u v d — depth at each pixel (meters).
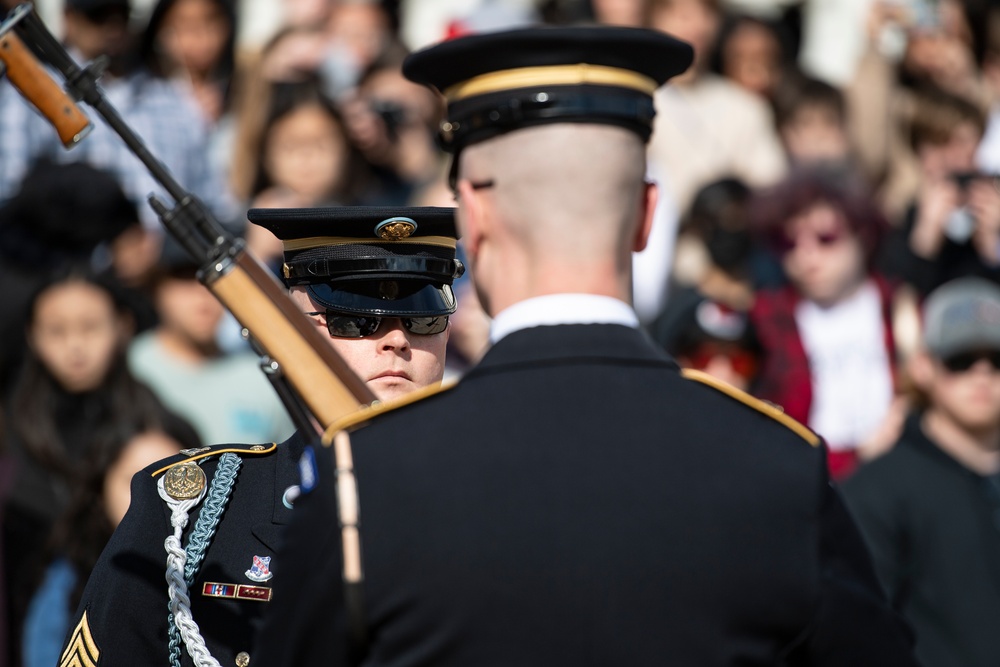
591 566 7.07
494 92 7.35
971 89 29.91
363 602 7.13
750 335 18.75
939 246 24.70
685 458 7.30
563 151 7.27
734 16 29.02
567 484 7.20
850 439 20.92
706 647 7.05
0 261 19.48
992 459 17.28
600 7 28.97
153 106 24.19
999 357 17.27
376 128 23.98
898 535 16.69
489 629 7.05
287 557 7.53
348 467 7.35
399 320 10.37
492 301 7.64
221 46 26.56
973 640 16.41
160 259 18.48
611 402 7.40
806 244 21.12
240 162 24.16
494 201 7.43
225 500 9.78
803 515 7.28
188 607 9.36
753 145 27.69
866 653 7.25
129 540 9.70
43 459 15.98
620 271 7.53
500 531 7.12
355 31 28.44
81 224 19.88
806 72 27.84
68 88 8.23
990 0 31.30
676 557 7.10
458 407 7.47
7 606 15.33
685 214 22.94
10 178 23.08
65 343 16.53
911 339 21.72
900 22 29.80
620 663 7.01
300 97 23.25
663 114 27.25
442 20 30.66
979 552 16.64
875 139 28.81
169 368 18.27
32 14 8.24
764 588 7.14
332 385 8.03
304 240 10.42
